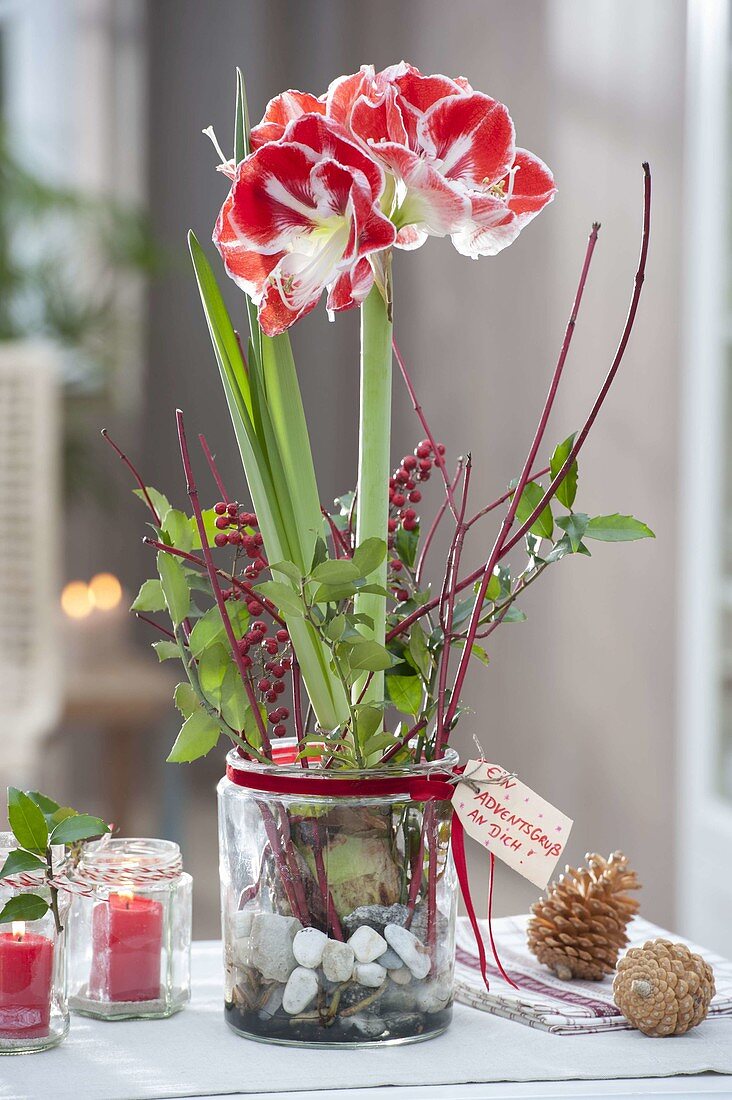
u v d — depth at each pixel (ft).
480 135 6.20
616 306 15.14
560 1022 6.38
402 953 6.25
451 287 19.65
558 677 16.60
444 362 19.89
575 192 16.12
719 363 13.24
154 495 6.56
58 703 15.56
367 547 6.18
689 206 13.61
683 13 13.74
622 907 6.73
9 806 6.30
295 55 25.68
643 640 14.64
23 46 27.17
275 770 6.21
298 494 6.34
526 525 6.27
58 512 26.11
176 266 26.20
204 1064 6.18
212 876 20.52
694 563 13.56
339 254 6.16
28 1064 6.19
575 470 6.39
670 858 14.14
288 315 6.20
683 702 13.84
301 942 6.23
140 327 26.58
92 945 6.50
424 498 19.86
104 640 18.43
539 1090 6.10
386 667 6.23
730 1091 6.12
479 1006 6.56
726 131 13.09
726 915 12.90
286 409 6.34
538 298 17.07
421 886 6.27
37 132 26.96
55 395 16.84
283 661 6.42
